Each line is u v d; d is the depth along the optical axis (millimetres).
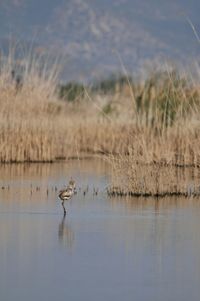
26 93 44750
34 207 29078
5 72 44250
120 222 26609
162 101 43750
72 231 25219
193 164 38688
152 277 20609
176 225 26203
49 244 23547
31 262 21719
